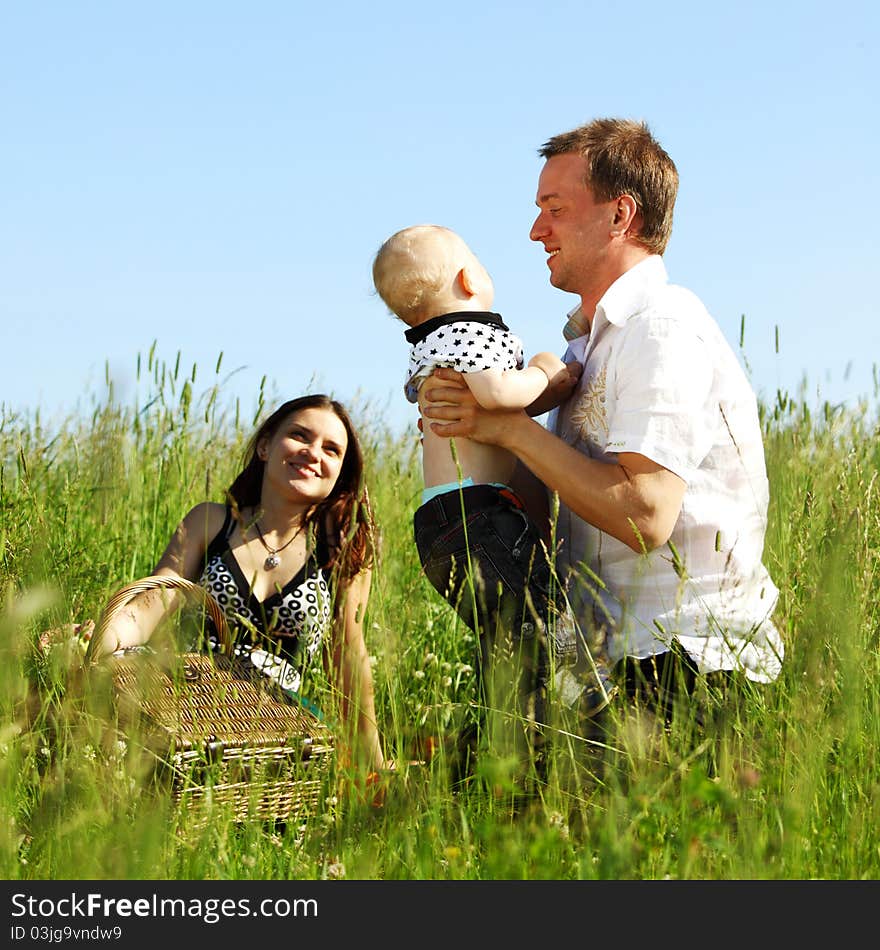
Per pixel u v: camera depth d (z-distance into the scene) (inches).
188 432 199.3
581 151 136.7
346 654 147.0
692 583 128.6
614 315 131.3
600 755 115.8
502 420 127.6
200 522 158.1
